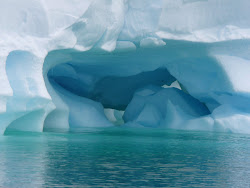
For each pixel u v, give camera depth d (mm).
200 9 31078
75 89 42062
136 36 30203
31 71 21484
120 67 38125
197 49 32781
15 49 20734
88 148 16562
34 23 22688
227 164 13125
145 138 23094
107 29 28125
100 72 40156
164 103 39125
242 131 30484
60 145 17344
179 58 34625
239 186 9781
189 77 35875
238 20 31562
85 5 25203
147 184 9703
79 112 35719
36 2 22672
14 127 24109
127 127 37219
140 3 30000
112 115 59094
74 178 10125
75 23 24875
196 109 38562
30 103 21391
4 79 19141
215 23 31578
